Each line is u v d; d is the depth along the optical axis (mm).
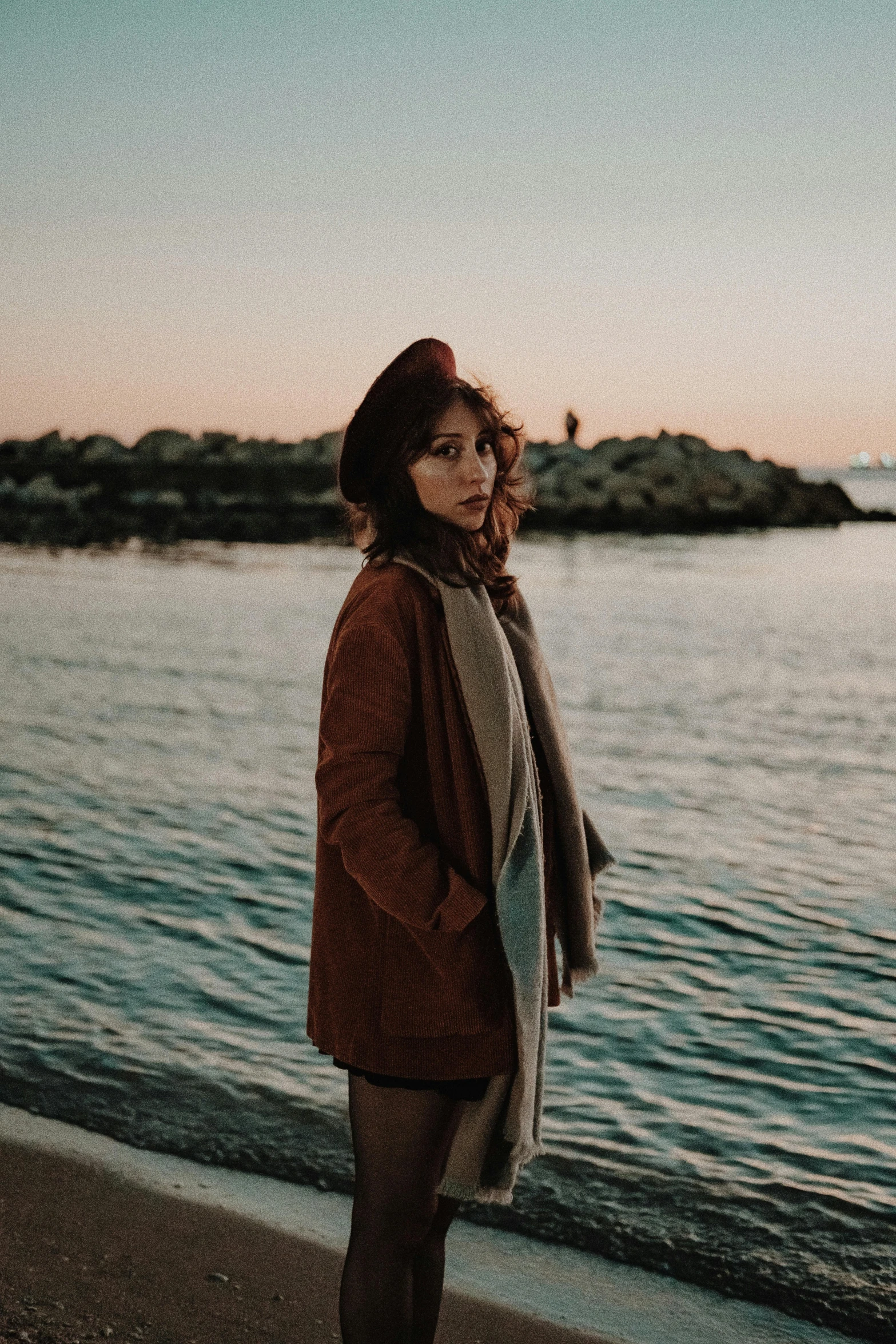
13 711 11148
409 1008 1715
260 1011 4176
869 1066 3898
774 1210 2902
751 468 70625
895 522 74312
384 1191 1781
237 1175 2953
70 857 6270
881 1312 2451
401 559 1798
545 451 70875
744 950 5129
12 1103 3332
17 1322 2256
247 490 64438
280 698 12211
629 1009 4402
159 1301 2361
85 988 4348
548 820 1938
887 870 6469
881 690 13992
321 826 1768
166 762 8961
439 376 1804
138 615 20922
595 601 26750
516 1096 1766
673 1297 2498
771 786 8727
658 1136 3342
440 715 1759
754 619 22984
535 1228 2764
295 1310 2350
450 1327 2363
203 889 5746
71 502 59938
